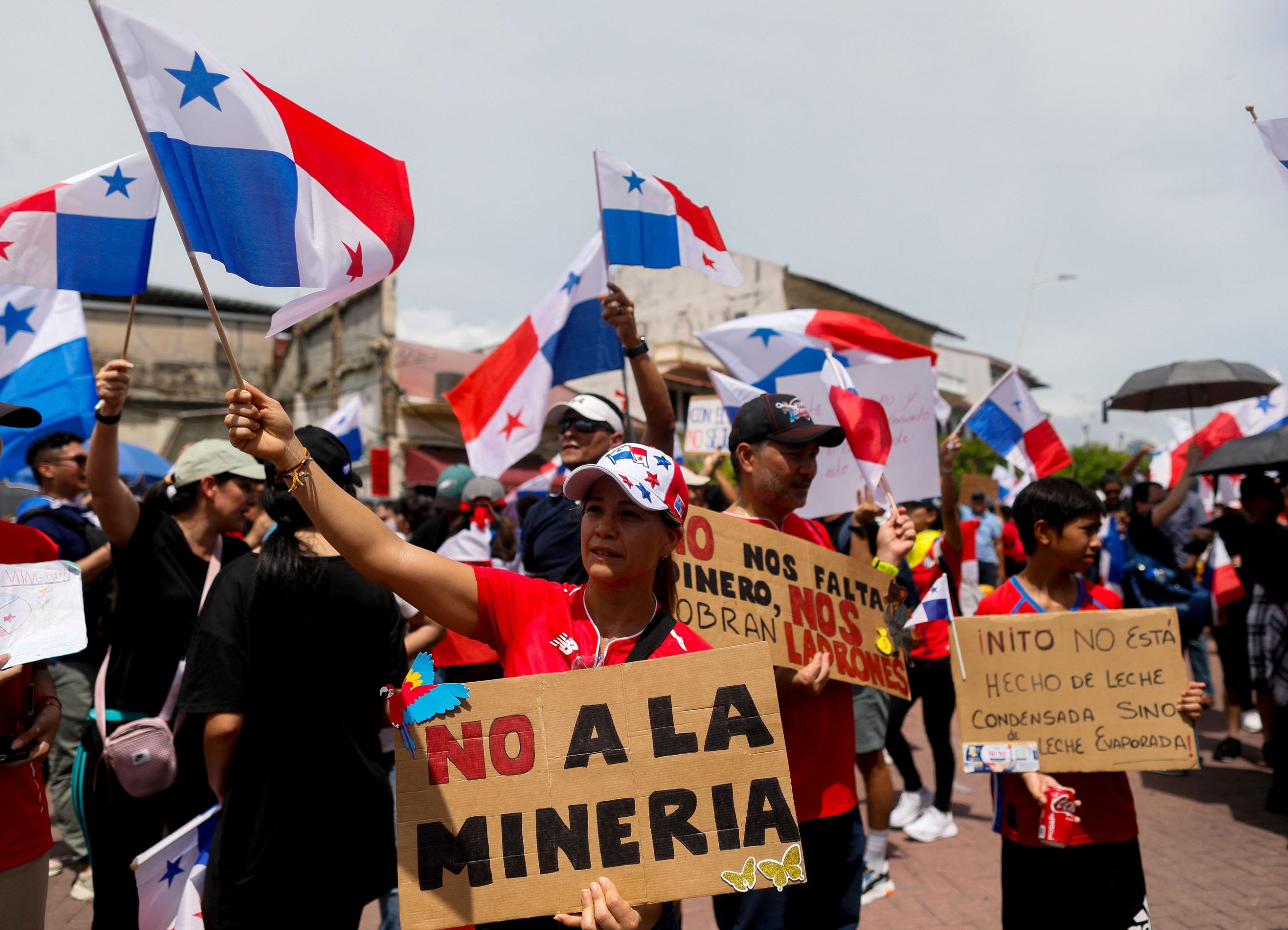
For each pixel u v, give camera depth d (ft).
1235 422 28.53
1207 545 27.12
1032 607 10.61
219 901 7.61
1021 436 18.25
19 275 8.79
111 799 9.56
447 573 6.31
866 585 9.88
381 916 13.26
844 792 9.27
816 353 15.17
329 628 7.96
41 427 14.96
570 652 6.32
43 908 7.94
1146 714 9.86
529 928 6.07
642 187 11.90
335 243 6.93
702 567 8.68
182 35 6.27
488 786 5.95
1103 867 9.50
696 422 27.45
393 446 85.30
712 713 6.03
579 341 15.57
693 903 15.49
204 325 105.70
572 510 12.44
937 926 13.69
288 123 6.79
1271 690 18.22
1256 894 14.53
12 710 7.81
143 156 9.34
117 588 10.05
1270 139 9.20
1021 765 9.66
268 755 7.75
